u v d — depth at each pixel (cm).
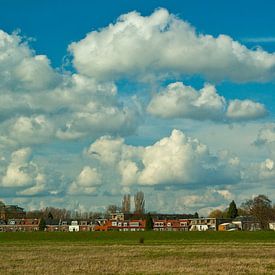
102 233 17312
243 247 9050
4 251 8381
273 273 4491
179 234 16350
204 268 4919
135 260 6066
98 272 4628
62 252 7956
